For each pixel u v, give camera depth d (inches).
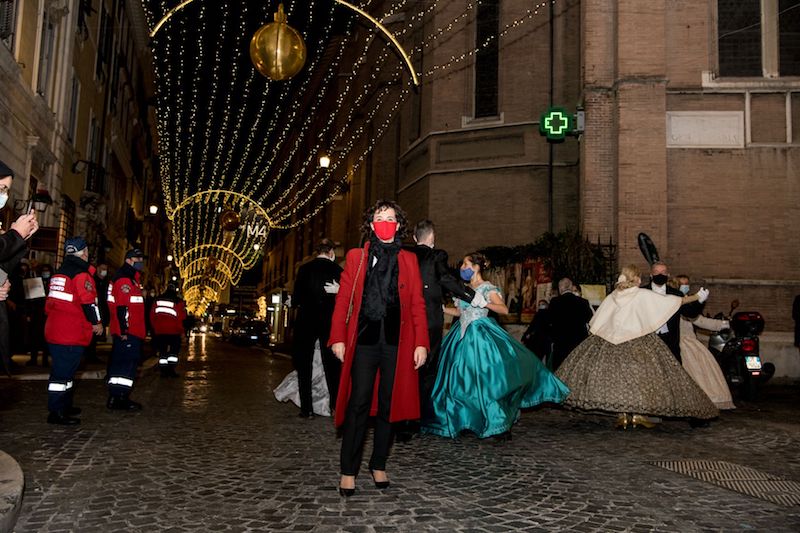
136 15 1144.2
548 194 661.3
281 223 2034.9
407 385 167.0
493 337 243.1
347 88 1138.0
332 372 281.3
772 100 555.2
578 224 636.1
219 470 187.5
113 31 970.1
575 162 657.6
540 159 669.3
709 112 557.9
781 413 337.1
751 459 215.9
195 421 274.1
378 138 954.7
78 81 768.9
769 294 531.5
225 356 889.5
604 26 581.9
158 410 303.6
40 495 157.9
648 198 539.8
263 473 184.9
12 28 519.8
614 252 548.4
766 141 551.5
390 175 913.5
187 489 165.9
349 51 1218.6
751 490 174.2
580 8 633.0
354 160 1139.3
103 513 145.3
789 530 141.4
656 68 554.3
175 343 497.4
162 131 1321.4
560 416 319.6
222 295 4099.4
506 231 679.1
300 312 292.2
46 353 485.7
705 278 538.0
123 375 301.3
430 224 248.5
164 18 510.9
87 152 847.1
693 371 326.6
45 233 565.3
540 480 182.2
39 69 619.2
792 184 545.3
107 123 1005.8
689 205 549.6
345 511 148.9
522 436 256.7
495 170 692.1
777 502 162.9
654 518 148.5
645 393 264.5
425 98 759.1
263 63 379.6
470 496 163.5
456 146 719.7
